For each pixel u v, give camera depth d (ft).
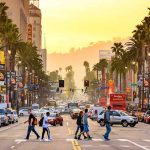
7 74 383.65
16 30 422.82
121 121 238.07
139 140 141.28
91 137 147.84
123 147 115.44
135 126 246.06
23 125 250.37
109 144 124.98
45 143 128.36
